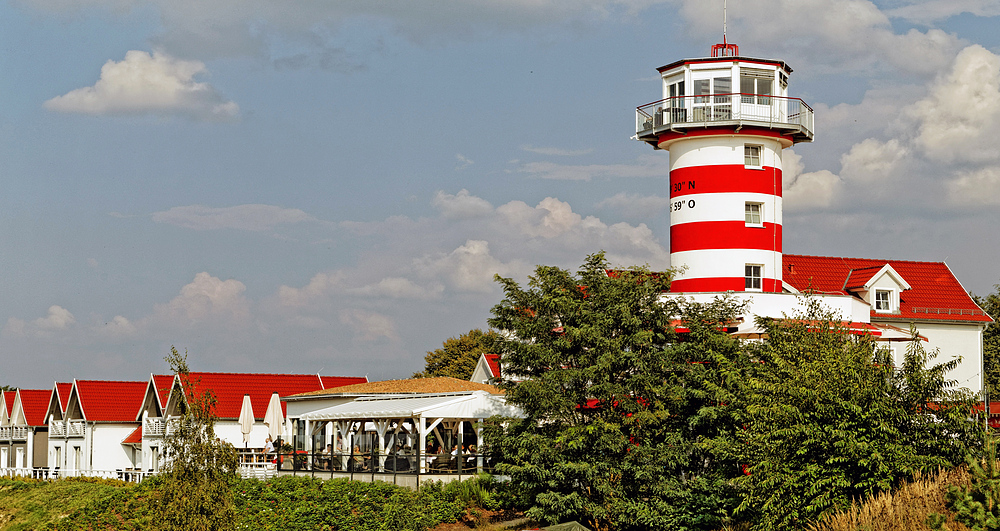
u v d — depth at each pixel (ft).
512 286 127.85
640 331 120.37
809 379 86.84
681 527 114.73
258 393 242.58
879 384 84.69
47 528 143.13
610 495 118.62
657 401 118.83
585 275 126.31
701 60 164.35
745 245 161.17
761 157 164.35
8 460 303.48
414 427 156.25
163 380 243.40
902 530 74.13
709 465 119.14
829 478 82.43
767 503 85.51
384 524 123.54
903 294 186.91
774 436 86.28
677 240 166.20
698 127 162.50
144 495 151.43
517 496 129.70
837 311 149.18
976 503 71.46
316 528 124.16
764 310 153.07
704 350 120.37
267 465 177.37
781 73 166.71
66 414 264.11
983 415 83.82
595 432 118.01
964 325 184.03
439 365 308.19
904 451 81.71
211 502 90.27
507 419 128.16
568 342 122.62
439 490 135.13
